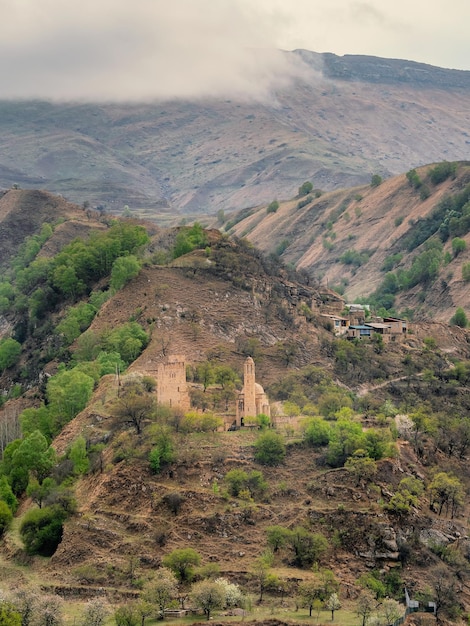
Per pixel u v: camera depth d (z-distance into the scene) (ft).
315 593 654.94
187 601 650.84
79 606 649.61
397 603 646.33
